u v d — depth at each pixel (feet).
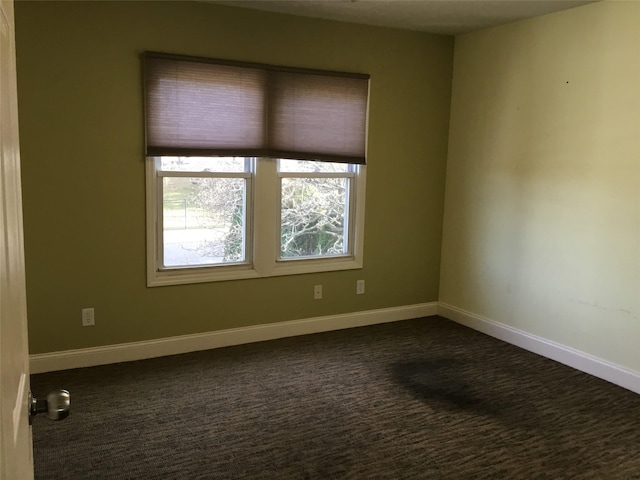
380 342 14.19
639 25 11.01
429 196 15.97
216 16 12.38
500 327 14.62
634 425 10.09
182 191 12.84
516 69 13.70
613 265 11.82
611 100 11.60
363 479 8.27
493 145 14.51
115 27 11.53
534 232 13.56
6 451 2.61
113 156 11.89
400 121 15.11
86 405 10.34
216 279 13.26
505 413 10.44
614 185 11.68
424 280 16.34
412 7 12.51
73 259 11.83
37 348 11.76
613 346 11.94
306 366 12.48
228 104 12.69
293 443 9.21
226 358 12.84
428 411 10.44
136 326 12.62
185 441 9.18
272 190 13.64
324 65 13.80
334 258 14.93
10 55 3.45
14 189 3.48
